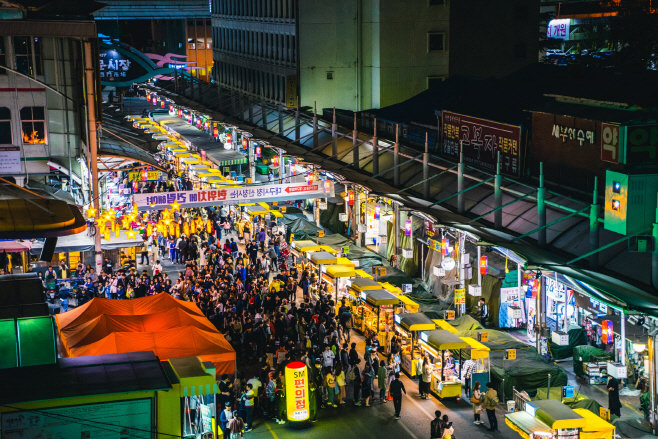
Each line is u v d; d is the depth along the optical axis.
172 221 43.69
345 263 42.81
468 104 49.69
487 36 70.19
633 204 29.75
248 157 69.88
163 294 32.69
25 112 45.84
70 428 18.89
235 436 28.00
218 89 90.31
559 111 38.75
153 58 133.25
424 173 44.78
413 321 34.22
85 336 28.36
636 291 26.08
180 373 20.47
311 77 73.06
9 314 23.92
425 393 32.31
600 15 80.94
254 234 55.25
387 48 69.25
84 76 43.09
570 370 34.50
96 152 43.88
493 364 31.98
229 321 37.56
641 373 31.92
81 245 42.34
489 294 39.06
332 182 45.75
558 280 34.78
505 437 28.77
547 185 39.75
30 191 42.22
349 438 28.97
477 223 38.31
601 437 25.39
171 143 78.44
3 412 18.36
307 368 31.23
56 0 52.12
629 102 36.03
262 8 82.81
